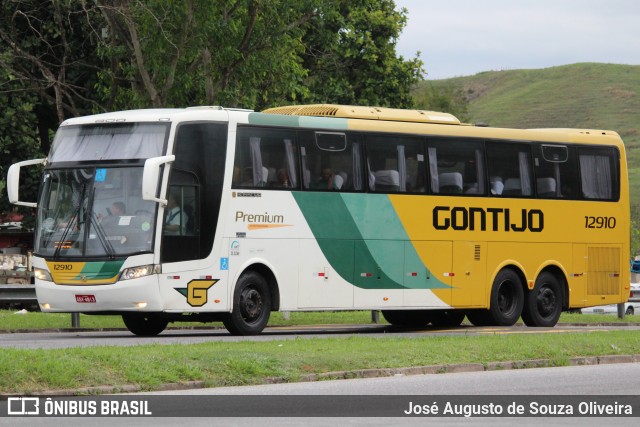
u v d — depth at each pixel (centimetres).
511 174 3192
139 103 3656
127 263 2528
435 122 3077
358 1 4119
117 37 3744
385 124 2948
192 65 3625
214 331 3025
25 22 4497
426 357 2025
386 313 3403
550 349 2197
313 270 2792
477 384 1805
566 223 3306
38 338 2600
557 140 3309
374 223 2902
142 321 2817
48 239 2609
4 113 4497
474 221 3098
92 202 2584
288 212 2748
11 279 4316
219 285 2627
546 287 3275
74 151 2644
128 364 1695
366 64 6662
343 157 2856
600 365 2158
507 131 3192
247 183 2680
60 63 4594
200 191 2603
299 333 2902
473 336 2423
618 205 3434
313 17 3781
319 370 1850
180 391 1652
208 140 2623
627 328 3322
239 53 3566
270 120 2734
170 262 2555
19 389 1545
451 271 3048
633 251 10188
